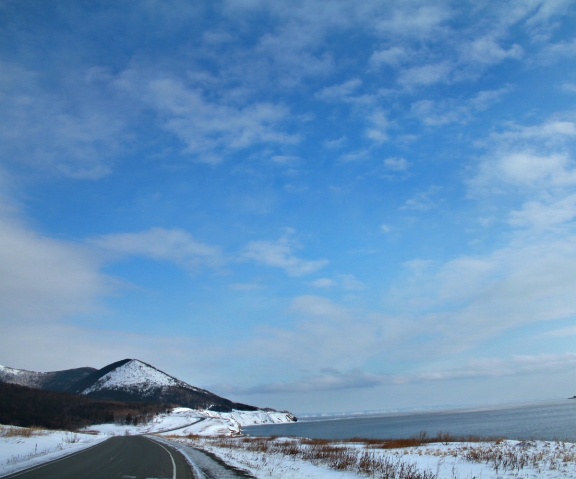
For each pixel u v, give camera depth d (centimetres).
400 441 3525
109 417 15750
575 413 14850
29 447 2878
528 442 2473
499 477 1519
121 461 2075
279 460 2164
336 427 19825
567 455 1919
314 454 2422
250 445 3519
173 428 14712
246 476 1507
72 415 15025
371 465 1841
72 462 2038
